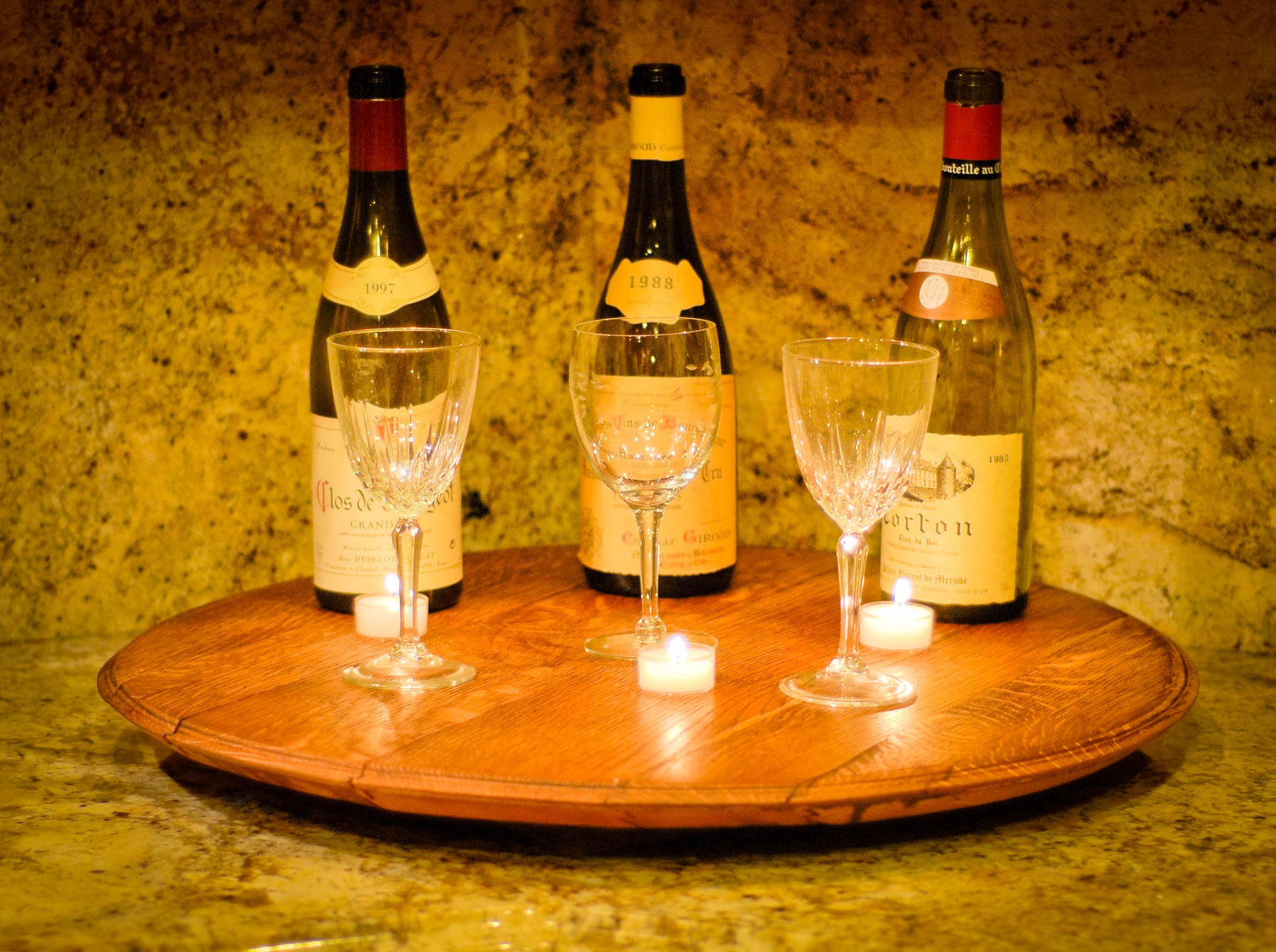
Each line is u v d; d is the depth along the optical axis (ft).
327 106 4.00
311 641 3.31
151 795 2.93
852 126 3.98
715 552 3.66
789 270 4.11
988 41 3.83
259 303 4.04
